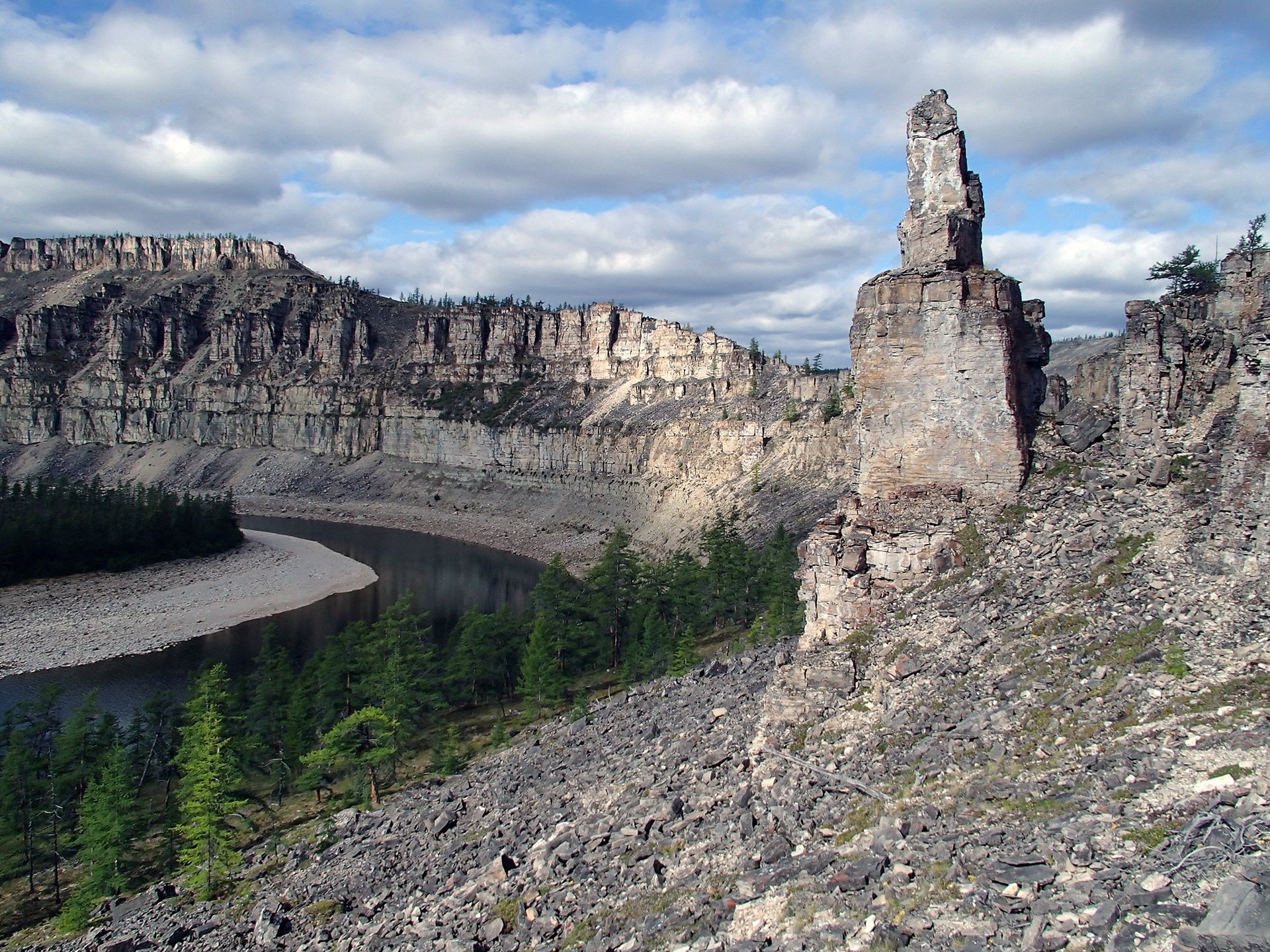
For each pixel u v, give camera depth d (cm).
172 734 7450
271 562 18550
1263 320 3056
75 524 16762
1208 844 1780
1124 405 3862
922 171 4106
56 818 5931
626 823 3216
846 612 3934
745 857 2669
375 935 3173
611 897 2742
